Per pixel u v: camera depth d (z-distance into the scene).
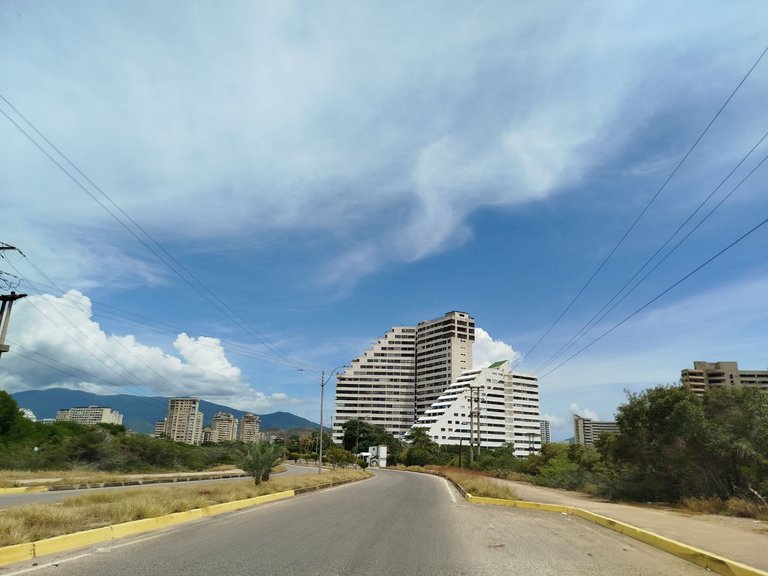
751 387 23.12
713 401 23.88
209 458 77.19
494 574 7.99
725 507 18.92
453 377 195.62
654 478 25.98
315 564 8.28
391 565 8.44
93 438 53.41
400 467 95.38
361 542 10.70
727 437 21.55
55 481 31.05
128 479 35.34
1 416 56.47
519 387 178.88
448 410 164.50
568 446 62.03
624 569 8.64
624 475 28.47
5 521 9.50
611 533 13.57
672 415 23.61
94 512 12.12
